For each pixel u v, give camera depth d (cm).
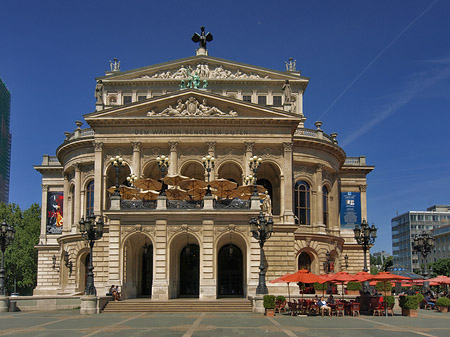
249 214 4797
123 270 4775
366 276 4112
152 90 7325
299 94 7462
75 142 6475
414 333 2844
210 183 5344
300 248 6347
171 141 5922
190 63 7419
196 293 5525
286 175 5941
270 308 3888
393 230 19475
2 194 15900
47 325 3297
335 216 7019
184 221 4809
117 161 4919
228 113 5991
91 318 3781
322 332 2869
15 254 9156
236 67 7438
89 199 6469
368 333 2833
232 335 2714
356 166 7700
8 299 4600
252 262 4756
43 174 7650
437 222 17850
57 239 6731
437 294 6500
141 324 3294
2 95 15562
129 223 4819
